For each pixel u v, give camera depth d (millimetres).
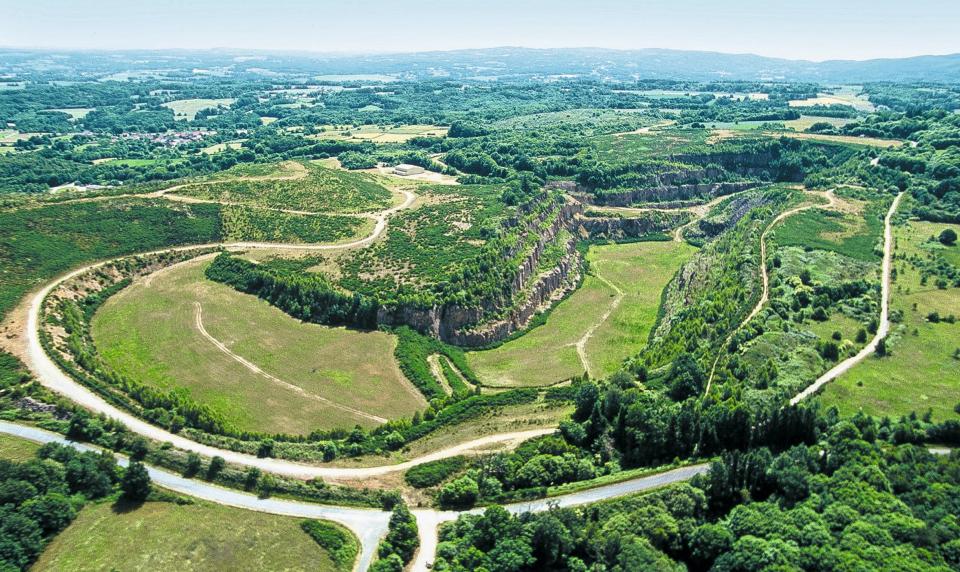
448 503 102250
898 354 126000
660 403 120438
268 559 89312
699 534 86750
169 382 134375
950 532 78750
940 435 101312
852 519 82625
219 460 105375
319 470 108688
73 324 146500
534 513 95250
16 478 94125
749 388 117938
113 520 93625
